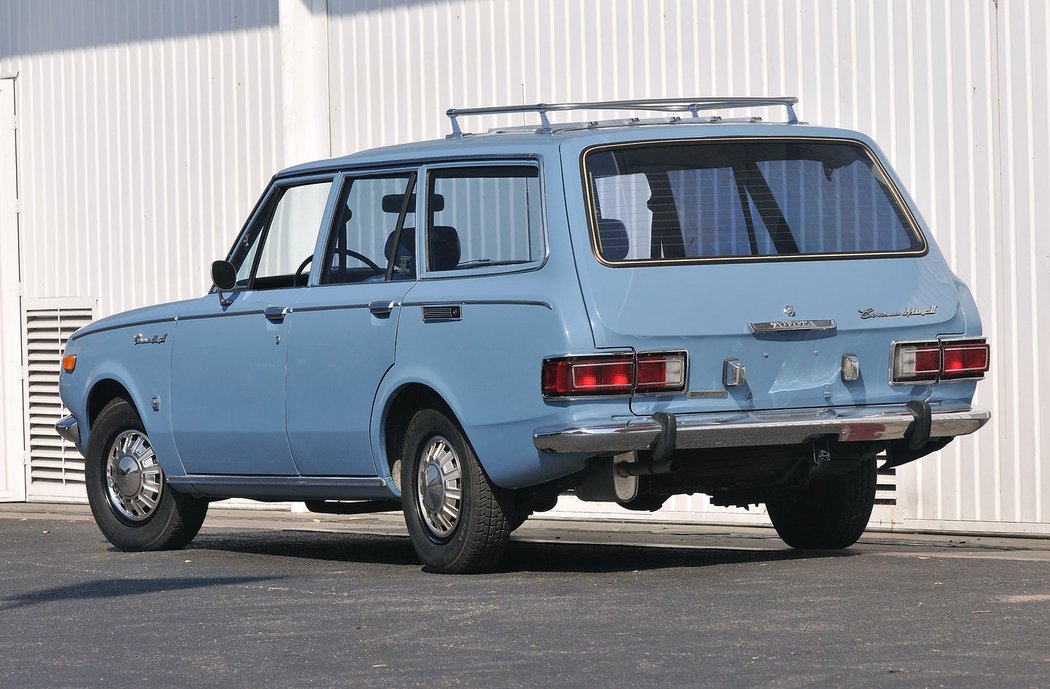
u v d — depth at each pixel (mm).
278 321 19266
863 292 17125
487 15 27953
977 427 17531
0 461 35656
